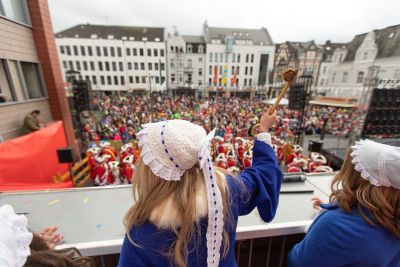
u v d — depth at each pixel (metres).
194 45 38.47
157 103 22.70
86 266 0.97
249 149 8.50
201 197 0.77
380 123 9.25
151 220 0.75
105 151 7.87
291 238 1.82
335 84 22.39
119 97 28.25
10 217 0.68
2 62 5.80
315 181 2.22
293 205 1.83
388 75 8.73
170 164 0.76
